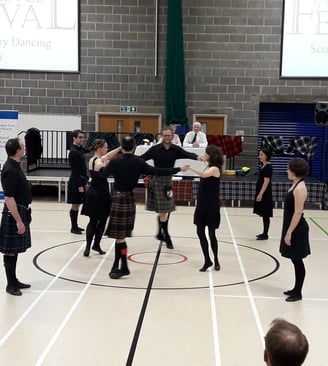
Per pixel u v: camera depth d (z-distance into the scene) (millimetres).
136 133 11414
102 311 4480
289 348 1626
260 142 12367
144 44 12305
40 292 4969
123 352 3648
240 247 7004
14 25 12312
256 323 4250
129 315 4391
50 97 12477
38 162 11898
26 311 4449
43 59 12398
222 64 12273
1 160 9734
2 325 4133
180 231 7953
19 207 4703
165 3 12195
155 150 6301
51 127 12492
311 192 10242
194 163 9992
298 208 4578
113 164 5227
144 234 7707
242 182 10172
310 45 12117
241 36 12180
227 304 4711
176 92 12078
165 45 12312
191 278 5516
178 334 3994
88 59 12383
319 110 9289
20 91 12469
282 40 12117
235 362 3506
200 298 4871
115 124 12539
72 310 4492
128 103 12477
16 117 9609
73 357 3559
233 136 11234
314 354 3660
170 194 6660
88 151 8195
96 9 12258
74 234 7570
